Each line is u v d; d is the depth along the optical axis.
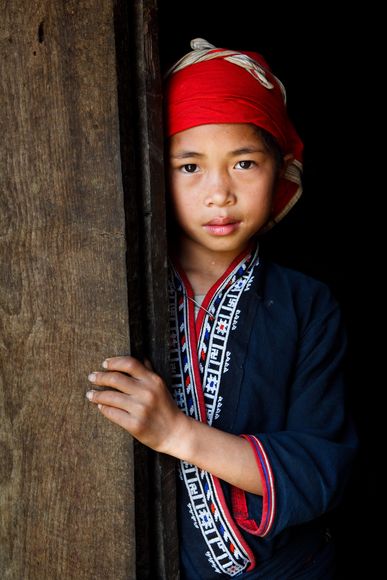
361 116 3.33
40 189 1.04
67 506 1.10
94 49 0.94
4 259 1.11
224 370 1.12
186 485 1.10
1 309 1.13
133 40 0.95
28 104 1.03
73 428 1.07
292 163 1.21
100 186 0.97
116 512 1.03
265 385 1.13
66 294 1.04
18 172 1.06
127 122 0.95
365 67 3.21
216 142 1.02
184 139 1.03
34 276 1.08
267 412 1.14
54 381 1.08
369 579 2.27
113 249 0.97
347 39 3.12
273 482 1.06
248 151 1.04
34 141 1.03
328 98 3.26
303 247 3.26
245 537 1.11
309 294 1.20
